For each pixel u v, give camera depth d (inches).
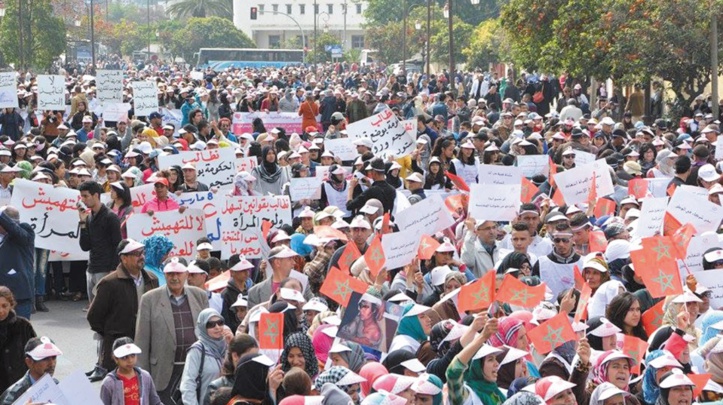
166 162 1120.2
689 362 570.3
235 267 716.0
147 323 668.7
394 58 5979.3
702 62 1958.7
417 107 2236.7
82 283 1059.3
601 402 486.9
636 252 641.6
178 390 658.2
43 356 565.6
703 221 823.1
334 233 787.4
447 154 1190.3
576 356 515.2
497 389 516.7
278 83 3314.5
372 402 455.5
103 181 1146.7
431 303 686.5
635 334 624.1
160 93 2290.8
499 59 4495.6
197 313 674.8
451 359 534.6
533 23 2508.6
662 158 1192.8
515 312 577.0
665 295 640.4
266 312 568.1
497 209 816.3
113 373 594.9
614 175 1095.0
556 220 741.9
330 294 595.8
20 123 1748.3
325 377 499.8
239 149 1269.7
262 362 526.6
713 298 676.7
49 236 994.1
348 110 1903.3
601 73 2201.0
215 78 3508.9
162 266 794.2
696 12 1924.2
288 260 691.4
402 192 1042.7
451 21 2908.5
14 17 4330.7
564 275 738.2
